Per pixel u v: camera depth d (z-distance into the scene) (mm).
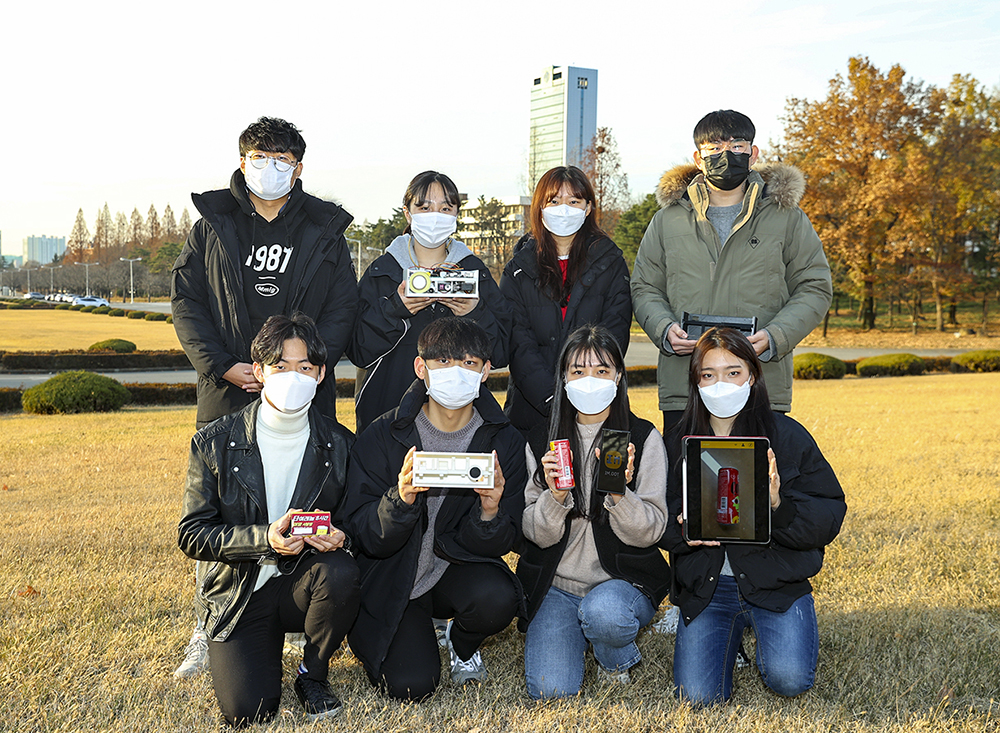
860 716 2820
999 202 43500
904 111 39750
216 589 2902
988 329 46781
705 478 2861
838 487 3064
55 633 3467
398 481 2846
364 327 3775
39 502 6402
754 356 3062
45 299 109750
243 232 3641
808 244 3869
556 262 3967
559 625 3092
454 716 2801
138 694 2938
